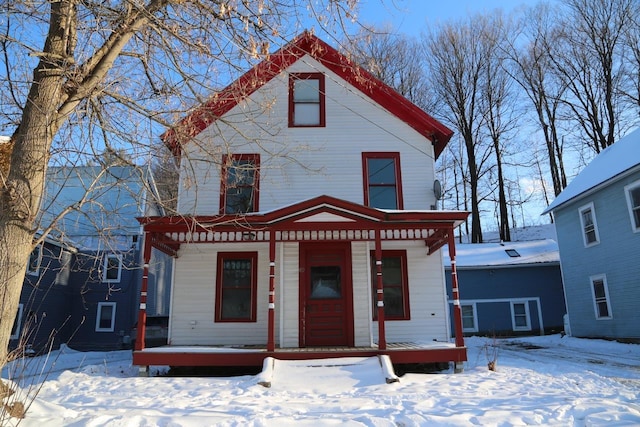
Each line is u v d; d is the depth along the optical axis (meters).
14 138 5.57
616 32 29.56
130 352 17.75
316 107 12.70
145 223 10.16
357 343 10.95
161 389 8.05
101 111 6.24
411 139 12.51
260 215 10.19
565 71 32.59
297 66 12.85
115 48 5.71
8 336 4.73
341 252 11.60
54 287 18.95
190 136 6.58
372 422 5.26
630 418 5.36
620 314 16.17
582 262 18.45
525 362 11.46
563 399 6.57
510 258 23.47
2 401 4.84
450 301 22.61
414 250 11.92
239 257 11.89
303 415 5.81
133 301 20.22
